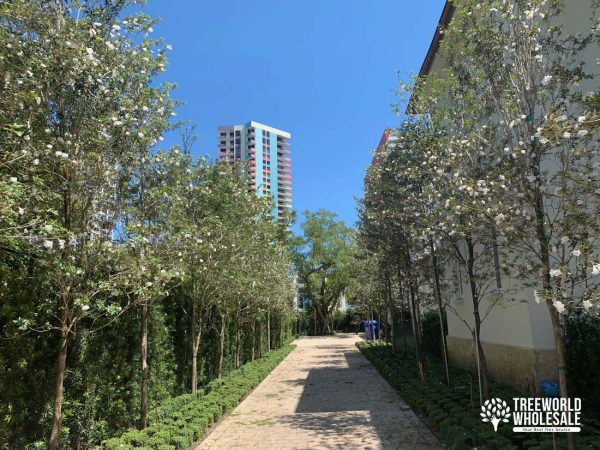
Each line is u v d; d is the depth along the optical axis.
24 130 3.84
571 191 4.18
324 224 42.59
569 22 7.28
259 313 15.59
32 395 5.13
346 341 32.50
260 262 11.71
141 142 5.37
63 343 4.52
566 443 5.13
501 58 5.49
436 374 10.70
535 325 7.71
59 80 4.31
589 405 6.35
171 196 6.25
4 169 3.97
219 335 12.69
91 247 4.57
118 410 6.89
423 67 12.52
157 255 5.84
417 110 8.30
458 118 6.89
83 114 4.54
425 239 7.91
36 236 3.71
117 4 5.13
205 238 8.01
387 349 18.09
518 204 4.76
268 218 12.29
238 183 10.56
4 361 4.70
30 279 4.97
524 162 4.70
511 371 8.55
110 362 6.68
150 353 7.98
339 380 12.94
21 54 4.06
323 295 44.66
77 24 4.61
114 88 4.75
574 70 4.94
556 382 7.43
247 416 8.69
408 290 13.32
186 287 9.23
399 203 8.91
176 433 6.59
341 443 6.55
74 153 4.44
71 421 5.83
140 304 6.75
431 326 15.49
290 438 6.96
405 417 7.96
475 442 5.72
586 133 3.73
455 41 6.41
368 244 12.52
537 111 5.13
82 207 4.61
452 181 5.77
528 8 5.23
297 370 15.82
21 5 4.14
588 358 6.25
